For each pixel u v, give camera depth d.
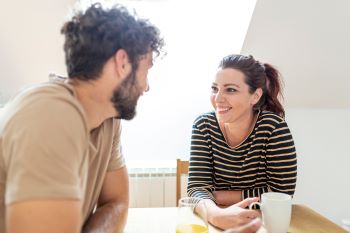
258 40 1.87
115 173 1.04
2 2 1.65
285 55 1.96
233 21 2.12
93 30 0.73
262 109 1.41
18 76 2.01
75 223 0.59
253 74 1.30
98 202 1.05
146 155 2.32
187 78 2.39
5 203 0.61
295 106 2.28
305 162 2.31
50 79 0.79
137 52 0.76
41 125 0.59
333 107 2.29
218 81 1.30
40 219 0.54
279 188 1.29
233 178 1.33
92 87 0.75
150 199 2.14
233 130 1.33
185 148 2.35
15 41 1.83
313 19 1.74
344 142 2.31
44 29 1.78
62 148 0.59
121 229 0.94
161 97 2.39
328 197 2.33
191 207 0.89
